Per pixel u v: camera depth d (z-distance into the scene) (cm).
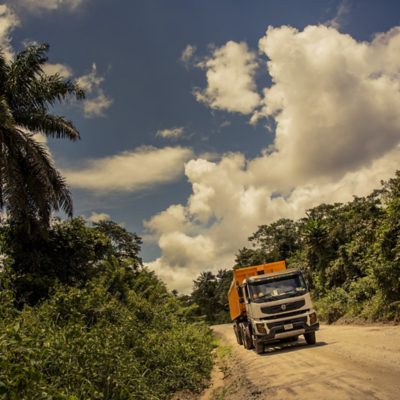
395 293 2114
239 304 1992
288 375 952
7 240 1739
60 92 1938
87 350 836
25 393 560
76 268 1973
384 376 740
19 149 1791
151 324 1831
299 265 5212
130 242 3797
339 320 2728
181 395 1107
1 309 988
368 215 4247
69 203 1953
